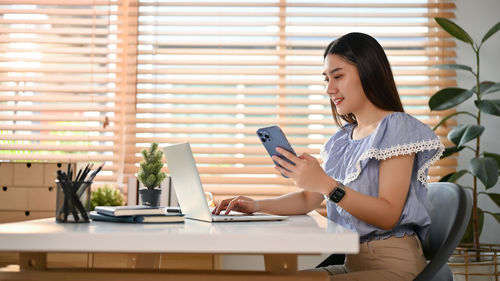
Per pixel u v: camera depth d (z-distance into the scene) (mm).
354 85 1613
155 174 2035
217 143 3135
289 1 3174
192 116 3180
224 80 3160
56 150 3117
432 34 3143
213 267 2293
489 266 2500
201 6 3188
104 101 3156
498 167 2615
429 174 3062
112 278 1044
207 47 3205
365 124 1673
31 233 916
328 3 3162
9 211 2178
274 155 1373
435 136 1504
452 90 2783
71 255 2199
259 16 3150
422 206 1499
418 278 1357
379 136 1503
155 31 3178
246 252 898
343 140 1757
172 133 3123
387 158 1487
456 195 1472
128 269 1081
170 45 3174
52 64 3213
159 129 3137
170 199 2490
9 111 3160
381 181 1470
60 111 3184
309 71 3162
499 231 3021
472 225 2760
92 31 3186
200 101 3158
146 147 3127
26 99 3139
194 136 3184
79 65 3199
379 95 1615
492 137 3057
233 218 1351
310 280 1034
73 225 1146
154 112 3154
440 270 1510
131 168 3104
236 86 3203
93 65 3191
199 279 1037
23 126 3143
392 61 3137
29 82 3203
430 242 1562
